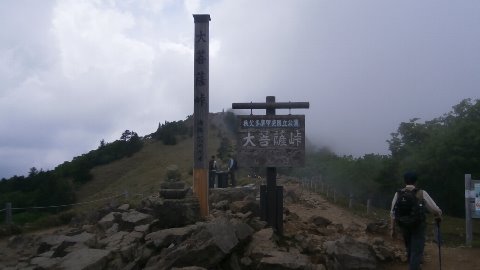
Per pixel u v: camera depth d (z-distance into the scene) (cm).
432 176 3133
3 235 1494
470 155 2977
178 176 1324
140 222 1035
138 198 2216
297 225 1138
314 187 2903
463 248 1054
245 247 845
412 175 771
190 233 873
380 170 3478
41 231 1581
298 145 1030
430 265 909
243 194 1505
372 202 3522
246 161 1037
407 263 898
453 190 3072
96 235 1015
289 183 3111
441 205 3161
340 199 2509
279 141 1034
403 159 3553
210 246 757
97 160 6575
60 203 4062
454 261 937
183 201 1019
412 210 734
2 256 1044
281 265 750
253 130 1043
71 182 5478
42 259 855
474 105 3275
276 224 1018
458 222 2359
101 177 6003
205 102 1145
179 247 795
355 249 838
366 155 3750
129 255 845
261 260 769
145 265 833
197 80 1148
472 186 1114
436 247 1066
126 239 909
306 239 965
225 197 1477
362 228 1219
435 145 3134
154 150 7100
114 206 1452
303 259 786
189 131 7969
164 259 781
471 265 907
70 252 838
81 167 6203
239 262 807
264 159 1034
